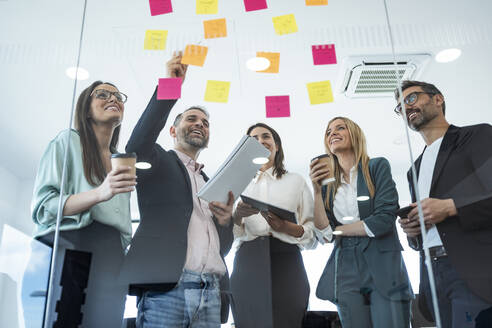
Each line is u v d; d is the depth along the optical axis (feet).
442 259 4.16
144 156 4.68
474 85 5.10
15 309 3.94
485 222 4.26
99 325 3.94
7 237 4.22
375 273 4.14
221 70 5.23
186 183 4.59
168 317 4.00
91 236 4.25
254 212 4.47
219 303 4.08
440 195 4.44
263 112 4.98
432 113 4.92
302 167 4.71
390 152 4.76
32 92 5.05
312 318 4.02
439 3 5.59
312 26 5.53
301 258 4.28
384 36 5.45
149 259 4.20
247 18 5.58
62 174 4.52
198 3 5.60
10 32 5.43
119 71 5.18
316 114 5.00
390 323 3.93
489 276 4.03
